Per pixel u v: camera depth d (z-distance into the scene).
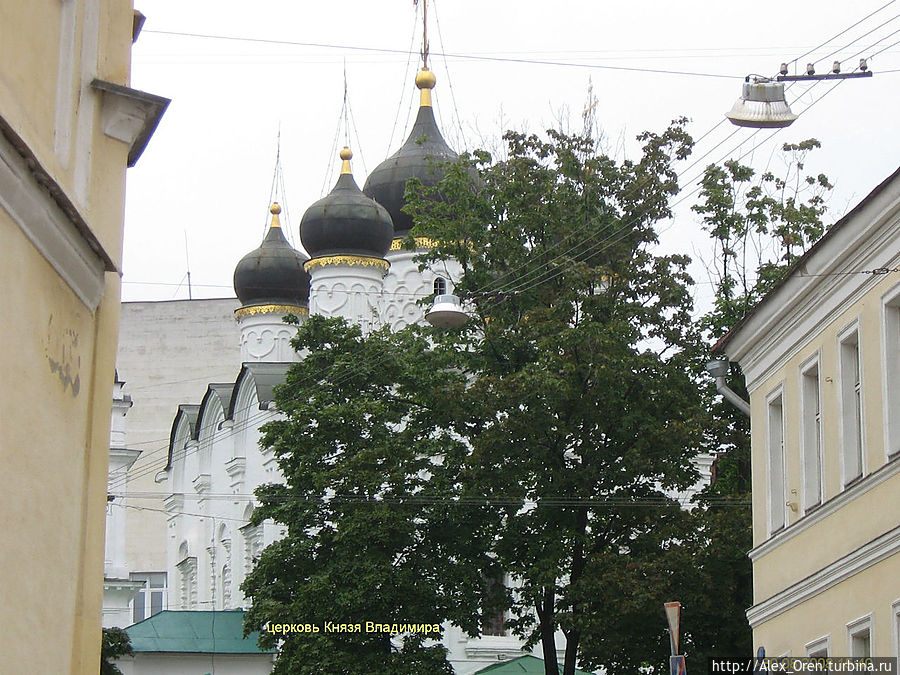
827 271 28.86
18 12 12.87
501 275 48.53
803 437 30.62
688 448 45.22
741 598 43.84
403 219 79.44
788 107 25.55
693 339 47.31
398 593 46.88
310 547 48.94
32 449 12.91
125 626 71.75
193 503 81.94
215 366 104.06
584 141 49.41
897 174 25.17
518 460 45.66
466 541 47.22
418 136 81.44
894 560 25.64
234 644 66.00
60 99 14.12
